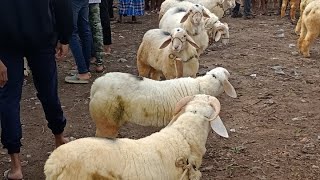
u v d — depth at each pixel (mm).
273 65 5355
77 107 4250
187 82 3324
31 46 2834
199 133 2479
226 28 5816
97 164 2141
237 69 5230
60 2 3002
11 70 2807
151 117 3236
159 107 3217
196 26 4996
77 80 4816
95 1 4895
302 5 6484
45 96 3066
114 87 3191
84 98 4457
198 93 3295
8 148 2896
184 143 2408
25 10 2758
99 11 5035
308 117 3941
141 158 2250
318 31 5547
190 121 2473
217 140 3545
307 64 5395
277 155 3322
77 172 2119
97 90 3229
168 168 2314
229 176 3074
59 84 4820
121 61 5574
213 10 6688
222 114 4008
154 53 4188
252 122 3857
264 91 4539
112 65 5438
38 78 3006
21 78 2873
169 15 5438
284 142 3506
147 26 7621
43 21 2834
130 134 3668
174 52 3951
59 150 2164
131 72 5191
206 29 5691
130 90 3197
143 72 4430
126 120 3264
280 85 4703
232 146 3455
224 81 3377
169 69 4051
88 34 4766
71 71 5262
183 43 3939
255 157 3301
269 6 9117
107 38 5715
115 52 6000
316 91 4535
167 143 2365
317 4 5516
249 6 7922
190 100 2609
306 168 3148
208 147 3441
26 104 4352
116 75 3258
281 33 6887
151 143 2338
